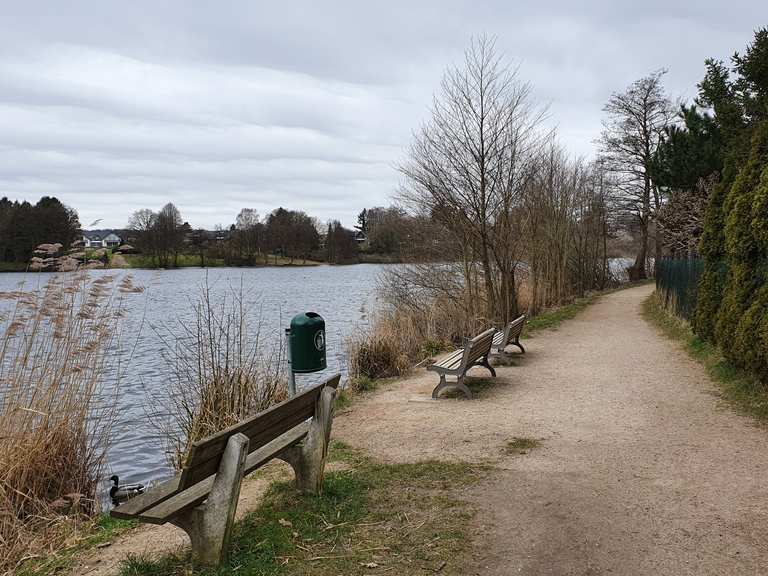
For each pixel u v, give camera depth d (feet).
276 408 13.55
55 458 19.89
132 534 15.12
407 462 19.35
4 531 16.21
